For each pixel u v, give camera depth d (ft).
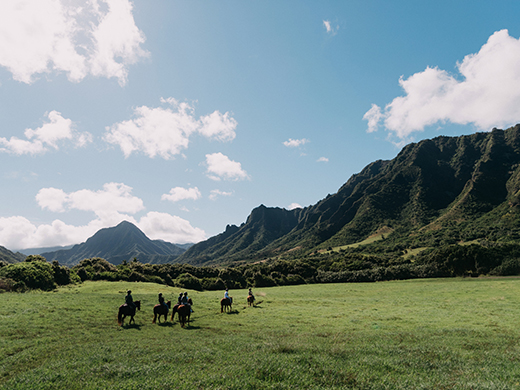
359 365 34.58
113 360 36.83
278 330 65.57
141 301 111.86
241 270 357.00
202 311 98.78
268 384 26.00
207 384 25.26
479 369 34.65
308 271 336.49
